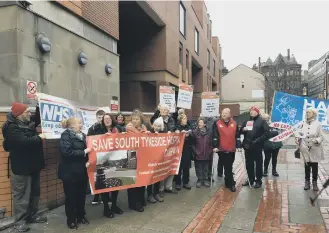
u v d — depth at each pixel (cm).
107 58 1026
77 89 853
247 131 746
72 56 833
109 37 1063
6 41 651
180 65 2061
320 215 552
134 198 588
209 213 570
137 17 1549
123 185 557
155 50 1667
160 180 631
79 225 513
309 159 702
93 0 967
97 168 525
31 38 687
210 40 3584
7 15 651
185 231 487
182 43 2067
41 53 715
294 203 623
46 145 576
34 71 694
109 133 540
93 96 935
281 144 877
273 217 545
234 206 611
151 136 599
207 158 761
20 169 476
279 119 744
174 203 635
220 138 733
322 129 709
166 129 676
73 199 501
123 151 557
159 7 1555
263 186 768
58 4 791
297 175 898
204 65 3073
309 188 727
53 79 755
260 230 489
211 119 930
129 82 1706
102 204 632
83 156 494
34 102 685
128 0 1321
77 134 505
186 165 746
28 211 509
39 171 515
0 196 501
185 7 2166
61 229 496
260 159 752
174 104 986
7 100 653
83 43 884
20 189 484
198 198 670
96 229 496
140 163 580
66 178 491
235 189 727
